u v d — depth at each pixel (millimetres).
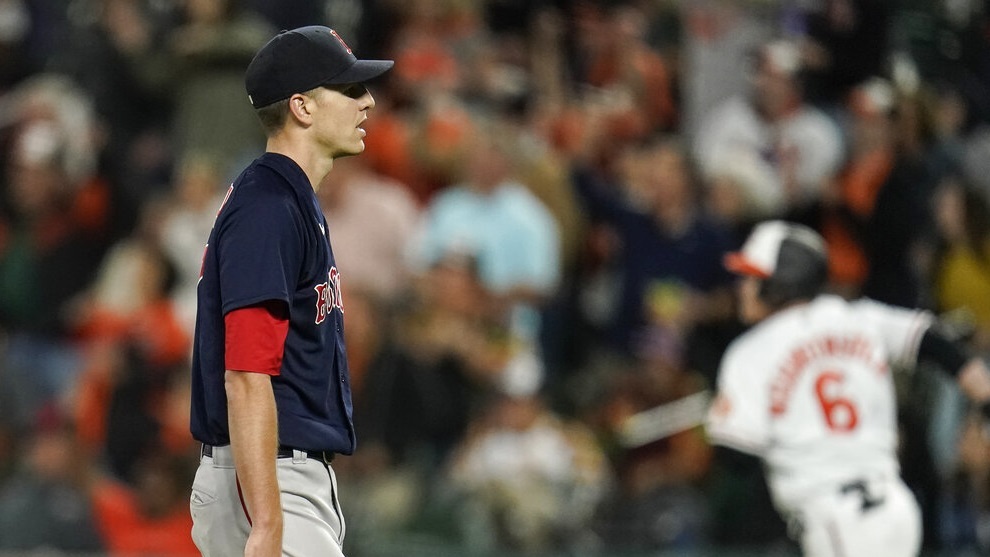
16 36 44531
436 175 39281
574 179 40125
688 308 37062
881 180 37969
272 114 15344
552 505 32969
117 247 39906
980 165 38562
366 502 32406
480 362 34750
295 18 42875
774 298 23297
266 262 14383
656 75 43188
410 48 41500
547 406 35344
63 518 32000
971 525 29375
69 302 38500
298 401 14945
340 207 36594
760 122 40812
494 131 39438
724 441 22906
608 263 38812
